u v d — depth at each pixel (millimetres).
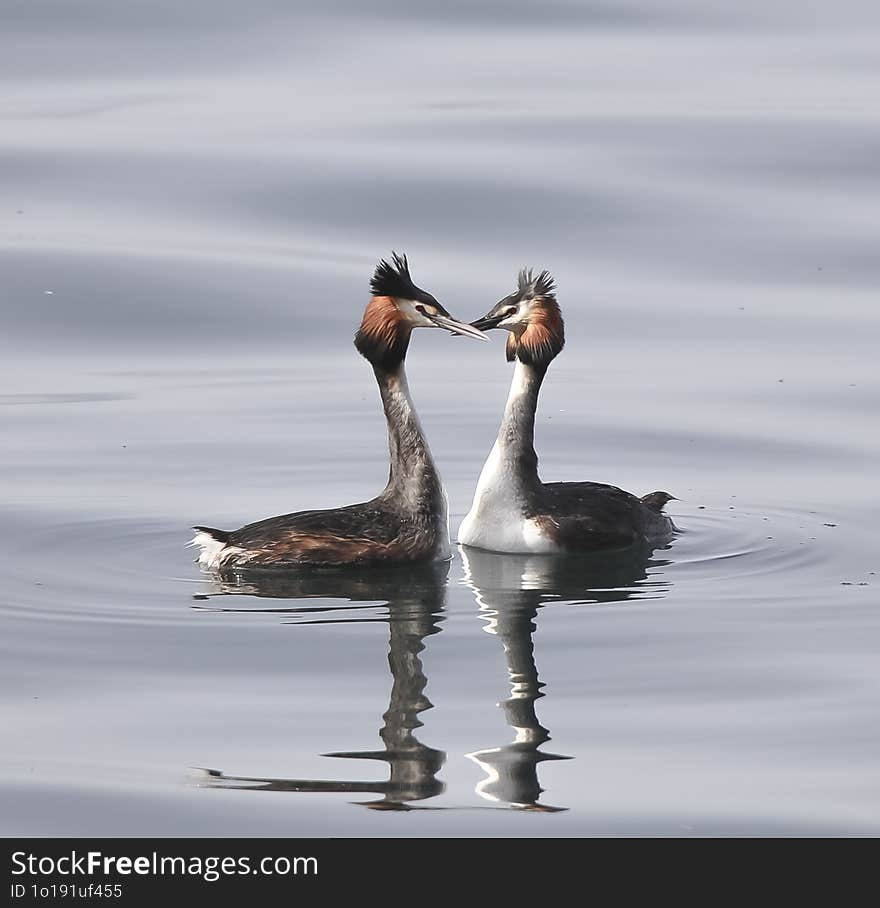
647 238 26141
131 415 19688
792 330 22969
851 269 25172
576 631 12852
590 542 15156
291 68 33406
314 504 16375
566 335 22953
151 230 26375
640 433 19047
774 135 29609
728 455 18250
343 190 27547
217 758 10438
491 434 19094
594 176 28016
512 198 27266
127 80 32625
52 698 11422
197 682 11703
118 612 13219
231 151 28984
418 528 14609
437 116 30656
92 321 23438
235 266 25062
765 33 35750
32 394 20672
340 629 12875
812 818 9648
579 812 9750
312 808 9789
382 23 35719
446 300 23453
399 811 9758
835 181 27938
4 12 35000
